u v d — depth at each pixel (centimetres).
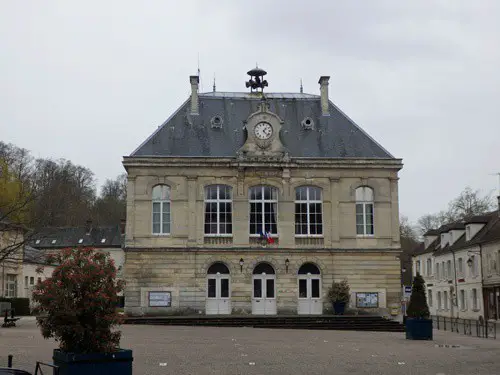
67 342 1354
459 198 8256
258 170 4034
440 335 3212
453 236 6075
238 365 1812
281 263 3962
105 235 8150
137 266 3900
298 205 4050
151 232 3934
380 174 4084
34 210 3525
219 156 4025
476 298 5375
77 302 1362
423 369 1767
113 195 10425
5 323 3347
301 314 3919
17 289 5578
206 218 3997
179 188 3984
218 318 3603
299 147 4156
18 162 6138
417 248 7375
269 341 2594
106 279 1401
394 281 3997
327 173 4066
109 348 1354
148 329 3178
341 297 3869
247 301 3916
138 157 3966
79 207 8700
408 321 2819
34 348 2189
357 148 4181
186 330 3147
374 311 3956
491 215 5688
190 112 4275
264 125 4078
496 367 1819
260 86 4547
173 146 4088
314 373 1670
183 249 3916
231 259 3944
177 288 3894
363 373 1678
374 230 4047
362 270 3997
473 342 2706
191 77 4331
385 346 2453
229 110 4331
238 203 3997
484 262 5200
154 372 1655
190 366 1780
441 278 6334
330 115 4356
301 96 4491
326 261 3984
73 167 9075
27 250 5819
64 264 1389
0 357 1919
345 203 4047
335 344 2502
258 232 4016
